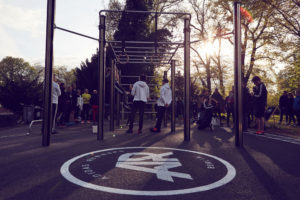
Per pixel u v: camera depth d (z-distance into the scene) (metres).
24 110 12.80
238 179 2.90
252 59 17.62
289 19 14.27
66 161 3.72
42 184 2.65
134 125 11.08
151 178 2.89
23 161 3.72
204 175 3.04
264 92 7.68
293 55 15.43
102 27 6.38
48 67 5.24
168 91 8.20
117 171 3.17
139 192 2.43
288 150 4.88
